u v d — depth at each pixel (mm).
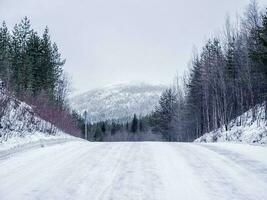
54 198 6102
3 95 17859
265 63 23578
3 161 9766
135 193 6430
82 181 7398
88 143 17078
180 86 65375
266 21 23062
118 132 117688
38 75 41844
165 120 75312
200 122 55344
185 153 11992
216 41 44438
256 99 33812
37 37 42812
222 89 41156
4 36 40656
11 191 6570
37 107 23484
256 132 22078
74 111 66125
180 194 6371
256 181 7371
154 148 13812
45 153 11773
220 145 15336
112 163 9719
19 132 16219
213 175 8016
